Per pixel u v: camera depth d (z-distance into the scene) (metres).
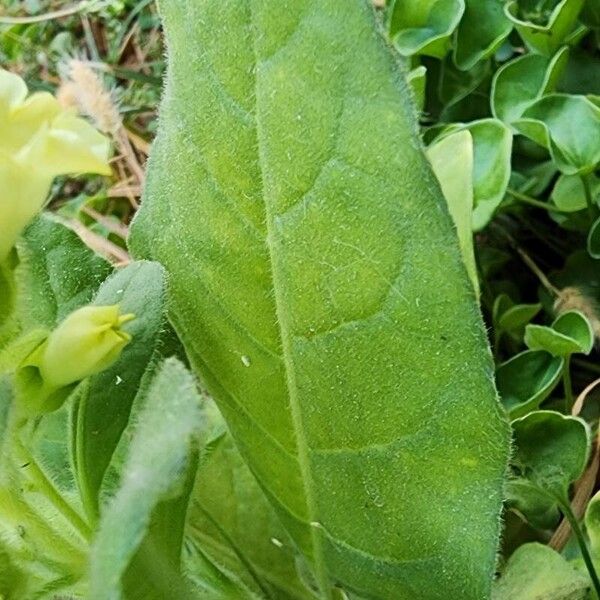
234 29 0.11
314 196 0.11
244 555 0.15
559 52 0.20
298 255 0.11
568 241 0.23
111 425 0.12
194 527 0.15
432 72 0.23
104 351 0.10
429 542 0.11
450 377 0.11
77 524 0.11
